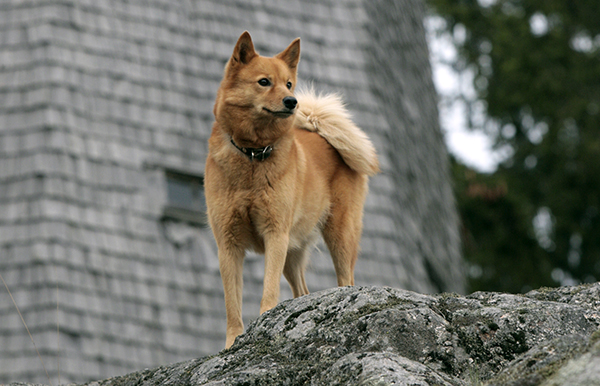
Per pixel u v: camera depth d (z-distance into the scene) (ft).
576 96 110.83
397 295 19.04
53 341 41.47
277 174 24.45
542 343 16.47
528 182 112.57
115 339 43.14
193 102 52.60
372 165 29.66
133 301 44.80
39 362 40.68
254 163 24.23
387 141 55.88
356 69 57.21
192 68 53.57
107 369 42.06
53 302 42.63
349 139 29.17
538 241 108.37
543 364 15.47
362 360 16.22
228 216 24.36
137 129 50.03
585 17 117.39
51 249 44.09
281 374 16.92
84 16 51.98
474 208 105.81
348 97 55.62
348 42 58.23
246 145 24.41
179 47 53.83
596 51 112.57
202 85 53.36
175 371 19.48
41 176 46.03
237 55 25.31
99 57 51.08
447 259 69.77
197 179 51.03
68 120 48.08
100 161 48.06
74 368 41.19
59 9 51.29
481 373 16.69
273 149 24.56
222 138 24.90
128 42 52.49
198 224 49.67
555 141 109.81
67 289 43.34
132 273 45.62
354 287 19.84
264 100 24.31
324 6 59.31
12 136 47.24
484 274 107.04
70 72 49.60
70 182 46.47
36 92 48.37
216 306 46.91
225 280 24.43
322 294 19.76
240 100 24.63
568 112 108.78
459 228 85.92
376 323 17.62
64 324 42.24
